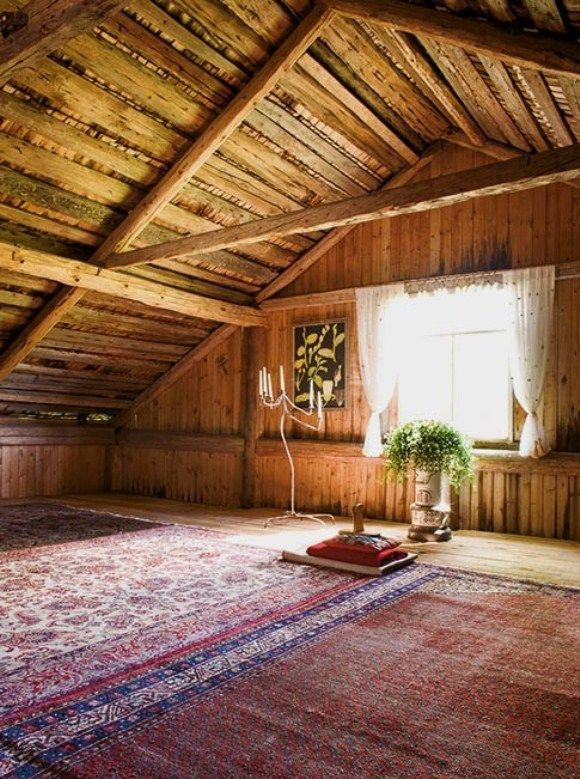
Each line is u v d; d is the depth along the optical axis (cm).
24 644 267
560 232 543
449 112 516
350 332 658
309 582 369
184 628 288
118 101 435
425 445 505
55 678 234
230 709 211
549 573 401
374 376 627
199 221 568
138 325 670
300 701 217
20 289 547
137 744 188
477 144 571
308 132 527
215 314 655
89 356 681
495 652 264
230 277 671
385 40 445
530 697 223
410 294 615
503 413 571
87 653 258
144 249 524
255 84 450
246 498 704
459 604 330
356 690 226
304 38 429
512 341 551
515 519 551
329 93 496
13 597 334
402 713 209
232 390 736
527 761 182
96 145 458
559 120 441
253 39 431
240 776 172
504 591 356
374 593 347
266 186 564
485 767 178
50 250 520
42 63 390
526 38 320
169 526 559
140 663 248
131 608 316
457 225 596
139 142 470
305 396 684
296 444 680
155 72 428
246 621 298
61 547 458
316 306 682
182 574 384
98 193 495
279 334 708
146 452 802
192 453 761
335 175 585
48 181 470
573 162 332
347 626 293
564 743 192
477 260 584
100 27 387
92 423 804
